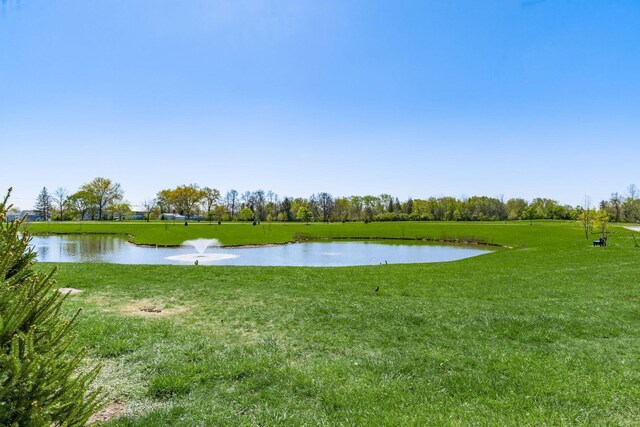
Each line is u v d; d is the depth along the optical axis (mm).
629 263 18984
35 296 2531
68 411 2531
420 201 112250
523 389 5258
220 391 5148
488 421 4418
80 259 29250
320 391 5164
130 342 6793
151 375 5566
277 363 6125
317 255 33969
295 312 9336
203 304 10117
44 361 2312
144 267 16453
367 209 116875
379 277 15266
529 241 44312
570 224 69938
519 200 104250
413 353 6668
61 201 97188
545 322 8648
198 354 6398
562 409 4727
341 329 8039
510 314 9391
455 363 6207
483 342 7344
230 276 14672
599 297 11617
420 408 4723
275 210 118438
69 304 9734
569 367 6066
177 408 4652
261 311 9414
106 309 9398
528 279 14953
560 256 23562
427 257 32938
